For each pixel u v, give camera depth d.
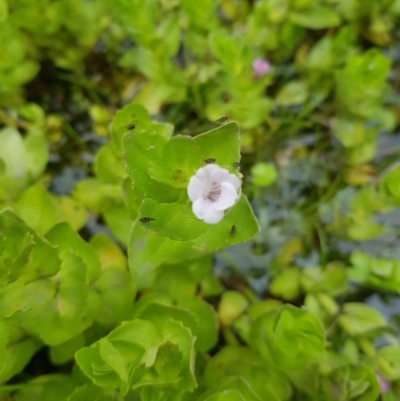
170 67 0.11
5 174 0.10
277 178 0.12
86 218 0.10
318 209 0.11
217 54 0.09
